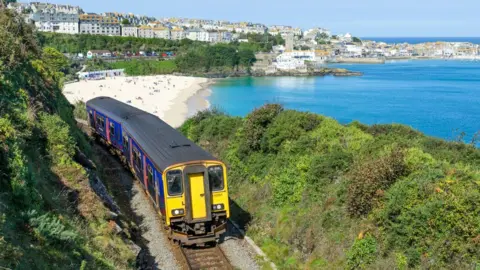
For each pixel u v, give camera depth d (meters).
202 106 102.25
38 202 14.59
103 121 35.09
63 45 188.50
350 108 100.94
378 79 172.12
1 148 14.87
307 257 18.75
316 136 26.39
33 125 19.67
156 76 165.50
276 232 21.19
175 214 18.88
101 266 14.16
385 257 16.22
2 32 23.92
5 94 19.95
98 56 187.75
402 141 23.30
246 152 30.22
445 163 19.02
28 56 27.81
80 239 14.71
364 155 22.25
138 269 16.77
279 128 28.41
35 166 17.17
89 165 23.19
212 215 19.41
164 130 24.72
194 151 20.33
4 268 9.90
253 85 150.62
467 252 14.30
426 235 15.38
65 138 21.16
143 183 23.48
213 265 17.80
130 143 26.89
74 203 17.34
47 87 28.84
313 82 161.38
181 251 18.83
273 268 18.44
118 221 19.17
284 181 23.77
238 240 20.80
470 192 15.38
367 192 18.17
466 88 138.25
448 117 86.81
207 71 182.00
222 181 19.58
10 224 12.13
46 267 11.56
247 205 25.14
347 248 17.61
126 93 118.75
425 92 128.88
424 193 16.39
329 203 20.36
